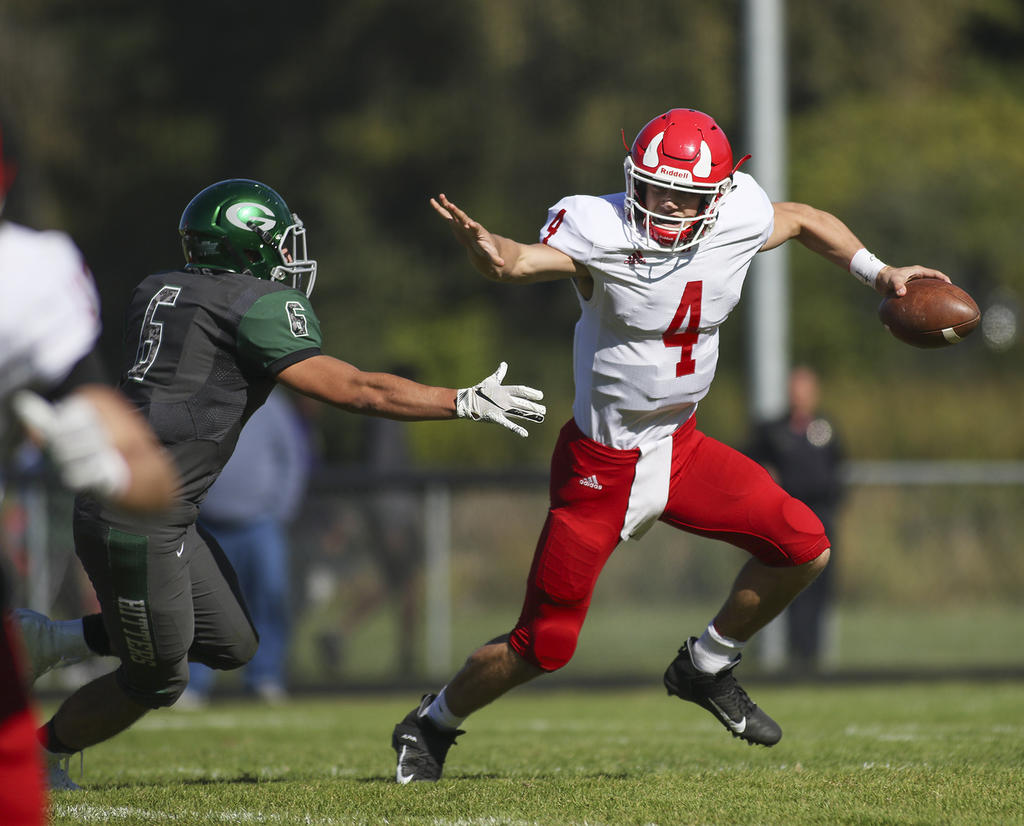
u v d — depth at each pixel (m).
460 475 34.38
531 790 14.08
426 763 15.44
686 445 15.13
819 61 79.38
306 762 18.19
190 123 81.38
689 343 14.65
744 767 16.31
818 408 58.62
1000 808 12.70
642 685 34.31
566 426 15.26
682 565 36.88
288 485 30.44
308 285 14.54
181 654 13.66
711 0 75.56
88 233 82.62
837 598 39.44
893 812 12.52
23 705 8.48
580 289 14.73
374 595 33.75
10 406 8.52
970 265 74.81
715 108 73.75
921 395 60.84
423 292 77.38
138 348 13.58
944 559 40.03
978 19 90.56
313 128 79.56
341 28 77.25
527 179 76.69
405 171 78.75
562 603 14.90
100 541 13.05
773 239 15.26
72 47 82.94
